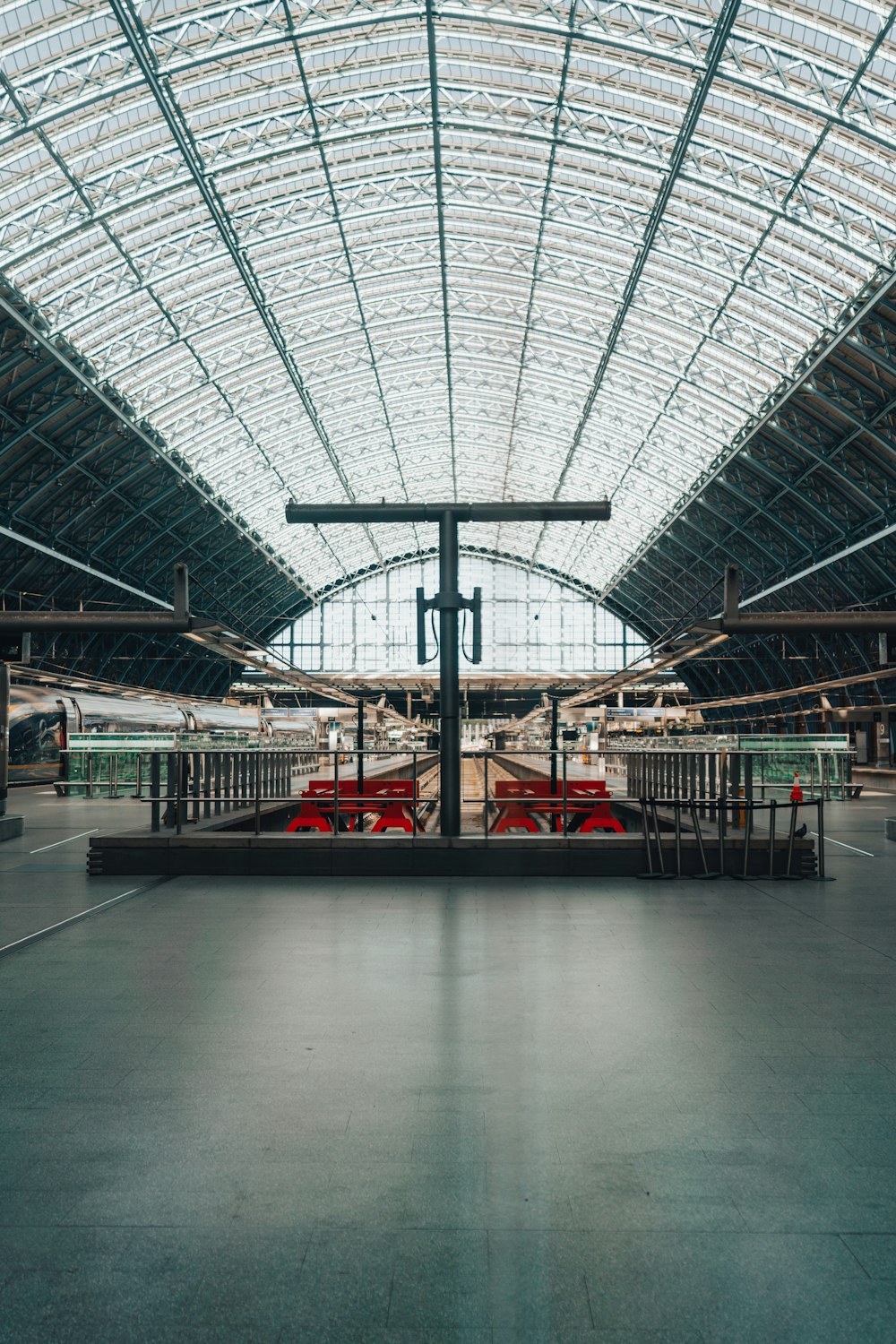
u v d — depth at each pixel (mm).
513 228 38875
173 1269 3609
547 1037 6137
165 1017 6539
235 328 42188
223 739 17781
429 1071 5531
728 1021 6457
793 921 9805
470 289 44344
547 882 12344
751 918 10000
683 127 28672
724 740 19109
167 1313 3361
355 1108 5004
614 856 12828
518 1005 6816
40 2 23969
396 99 30656
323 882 12359
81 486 46156
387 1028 6309
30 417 37688
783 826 20094
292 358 46281
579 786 18984
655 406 48406
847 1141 4652
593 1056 5777
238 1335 3244
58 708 39406
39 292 32250
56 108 25078
